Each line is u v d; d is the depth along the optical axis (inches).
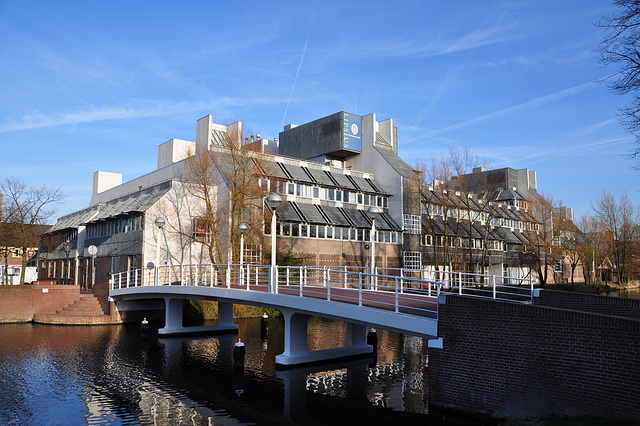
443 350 498.6
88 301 1354.6
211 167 1526.8
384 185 2032.5
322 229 1715.1
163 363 805.9
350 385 657.6
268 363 800.9
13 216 1630.2
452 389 488.4
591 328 411.8
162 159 2009.1
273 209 756.0
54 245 2278.5
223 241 1482.5
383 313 555.8
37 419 528.7
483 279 2358.5
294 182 1724.9
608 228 2778.1
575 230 2418.8
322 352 786.2
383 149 2149.4
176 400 597.3
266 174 1541.6
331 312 622.8
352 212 1860.2
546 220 2406.5
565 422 401.1
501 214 2625.5
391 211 1993.1
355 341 837.2
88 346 957.8
